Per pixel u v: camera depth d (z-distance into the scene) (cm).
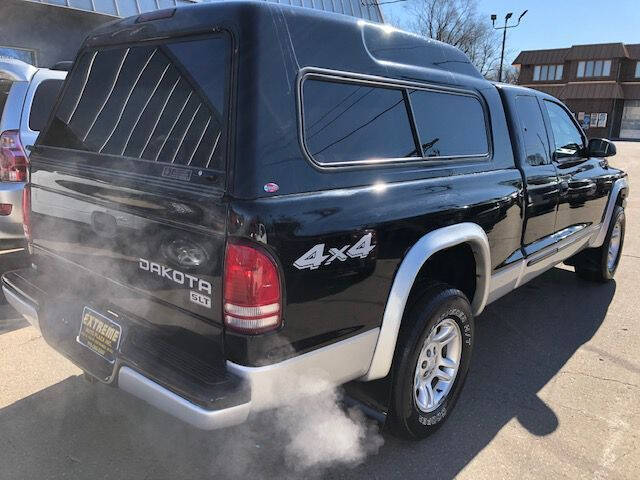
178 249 214
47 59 1249
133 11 1265
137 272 234
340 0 1742
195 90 224
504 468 273
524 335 436
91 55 288
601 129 5059
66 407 314
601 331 446
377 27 268
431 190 274
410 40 292
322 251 214
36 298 277
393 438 295
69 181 263
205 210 203
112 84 269
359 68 251
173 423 302
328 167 227
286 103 214
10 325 422
